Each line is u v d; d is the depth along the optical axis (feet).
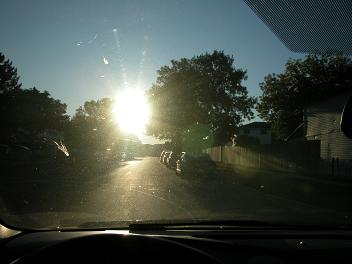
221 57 252.21
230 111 256.11
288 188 76.64
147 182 79.87
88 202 46.57
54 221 19.22
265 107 194.80
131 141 337.93
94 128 259.60
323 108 117.60
